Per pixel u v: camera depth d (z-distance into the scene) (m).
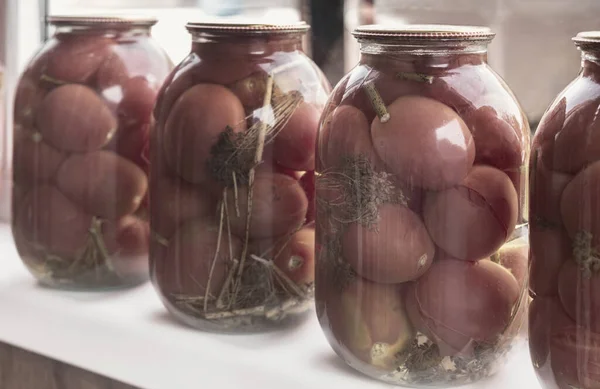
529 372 0.69
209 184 0.73
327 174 0.66
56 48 0.86
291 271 0.75
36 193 0.86
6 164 1.15
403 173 0.61
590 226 0.56
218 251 0.74
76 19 0.85
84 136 0.84
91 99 0.84
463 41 0.62
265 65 0.73
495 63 0.87
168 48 1.06
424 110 0.61
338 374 0.69
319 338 0.77
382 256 0.62
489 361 0.65
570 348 0.58
